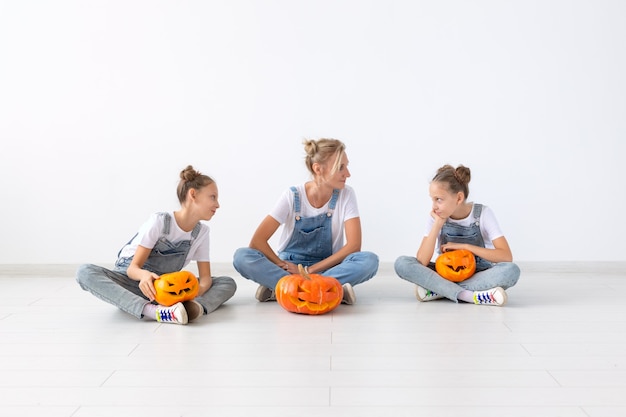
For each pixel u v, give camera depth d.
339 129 3.81
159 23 3.79
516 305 2.94
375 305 2.96
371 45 3.78
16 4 3.77
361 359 2.14
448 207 3.01
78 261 3.86
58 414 1.69
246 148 3.82
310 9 3.77
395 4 3.76
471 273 3.02
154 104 3.81
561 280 3.61
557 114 3.79
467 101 3.79
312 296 2.73
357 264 3.00
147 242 2.81
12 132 3.81
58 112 3.81
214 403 1.76
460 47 3.77
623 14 3.75
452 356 2.17
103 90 3.80
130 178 3.83
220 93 3.80
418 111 3.79
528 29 3.76
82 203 3.84
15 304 3.01
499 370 2.02
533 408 1.72
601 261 3.84
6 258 3.85
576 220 3.83
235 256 3.02
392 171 3.81
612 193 3.81
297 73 3.79
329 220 3.12
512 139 3.79
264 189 3.84
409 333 2.46
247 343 2.33
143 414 1.69
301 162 3.82
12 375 1.99
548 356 2.16
